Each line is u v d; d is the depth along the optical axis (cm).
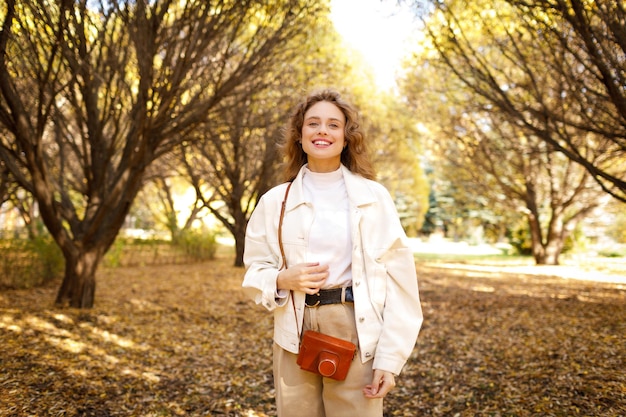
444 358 457
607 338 480
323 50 816
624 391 327
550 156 1407
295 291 160
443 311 696
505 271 1277
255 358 458
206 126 642
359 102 1289
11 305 643
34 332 500
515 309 691
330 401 159
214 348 488
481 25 610
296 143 184
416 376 411
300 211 166
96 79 632
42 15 438
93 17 522
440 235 3834
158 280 988
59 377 370
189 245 1486
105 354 441
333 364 150
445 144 1554
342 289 158
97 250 664
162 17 486
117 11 495
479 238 3275
